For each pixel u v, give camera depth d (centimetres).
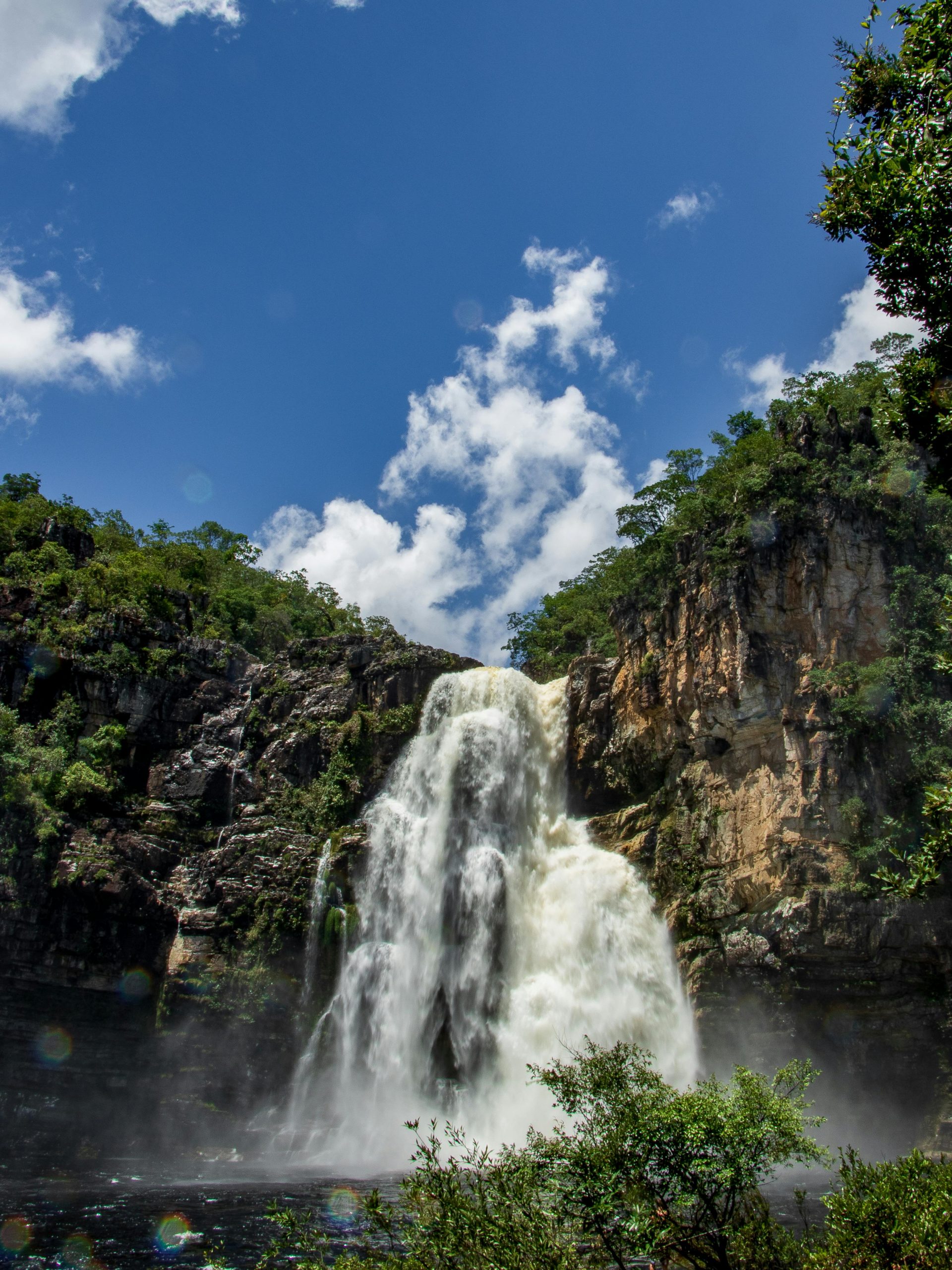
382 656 6222
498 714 5594
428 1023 4888
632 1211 1341
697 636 4744
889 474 4591
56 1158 4316
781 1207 2711
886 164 1884
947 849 1819
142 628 6106
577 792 5450
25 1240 2634
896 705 4184
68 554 6500
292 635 8406
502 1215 1346
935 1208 1287
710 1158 1368
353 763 5847
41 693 5669
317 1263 1552
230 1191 3450
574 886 4928
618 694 5306
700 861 4525
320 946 5106
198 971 4953
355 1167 4150
